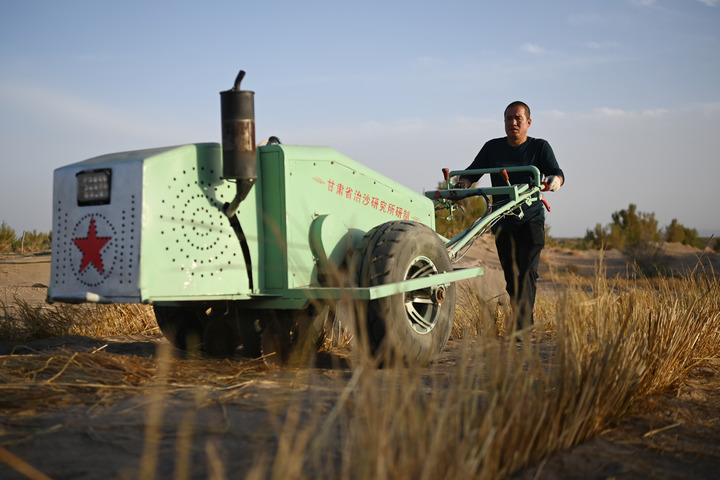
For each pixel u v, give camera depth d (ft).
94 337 17.88
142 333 19.56
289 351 14.25
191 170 12.11
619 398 10.14
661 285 20.75
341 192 14.74
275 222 13.33
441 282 14.40
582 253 71.05
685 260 64.90
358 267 14.19
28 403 9.66
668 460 8.64
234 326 14.55
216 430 8.63
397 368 8.03
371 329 13.28
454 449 7.14
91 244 11.71
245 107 12.19
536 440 8.38
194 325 15.34
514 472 7.82
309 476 7.00
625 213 98.63
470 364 14.25
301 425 8.86
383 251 13.64
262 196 13.42
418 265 14.58
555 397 8.89
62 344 16.06
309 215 13.85
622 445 9.19
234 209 12.55
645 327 13.01
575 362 9.95
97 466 7.34
